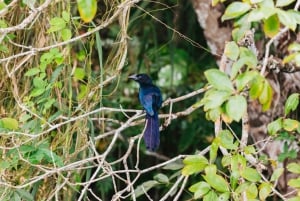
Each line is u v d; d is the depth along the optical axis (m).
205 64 15.72
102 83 9.22
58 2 9.48
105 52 14.59
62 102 9.61
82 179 10.66
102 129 10.27
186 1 14.74
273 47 11.16
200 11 12.02
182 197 13.73
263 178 8.12
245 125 8.29
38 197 9.78
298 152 11.30
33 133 9.03
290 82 11.33
